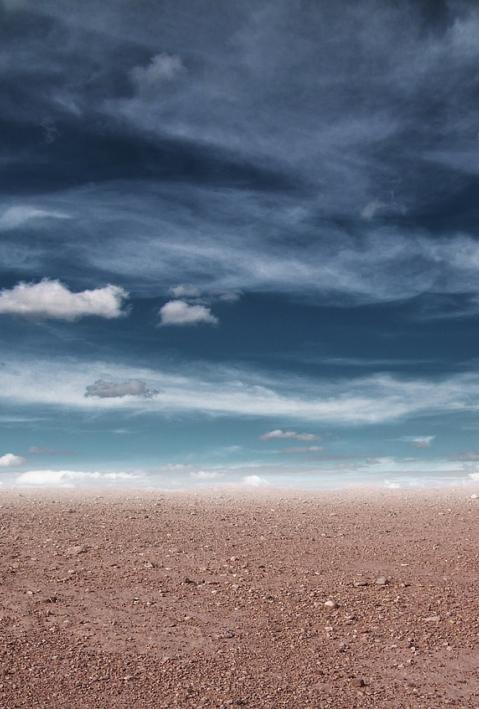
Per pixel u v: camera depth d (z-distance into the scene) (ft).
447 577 34.06
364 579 33.65
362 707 21.70
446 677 23.89
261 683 23.15
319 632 27.43
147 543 39.24
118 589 31.58
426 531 43.70
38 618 28.04
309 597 31.12
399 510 51.85
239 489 70.69
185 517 47.26
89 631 27.02
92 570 34.06
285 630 27.58
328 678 23.66
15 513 47.16
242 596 31.07
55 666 23.98
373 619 28.78
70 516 46.39
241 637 26.84
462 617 28.96
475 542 40.73
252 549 38.60
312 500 58.34
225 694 22.31
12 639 25.95
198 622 28.14
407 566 35.83
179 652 25.40
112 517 46.34
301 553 37.99
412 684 23.29
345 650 25.86
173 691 22.43
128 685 22.76
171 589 31.73
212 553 37.52
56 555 36.40
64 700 21.67
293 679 23.52
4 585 31.60
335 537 41.86
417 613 29.43
